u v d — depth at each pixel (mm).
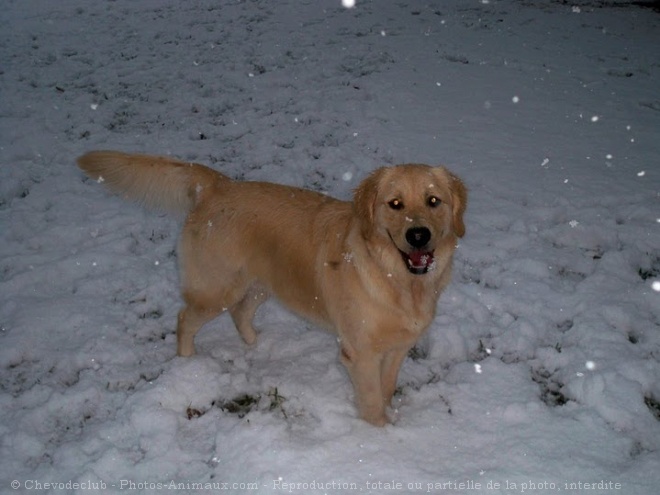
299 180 2682
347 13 5383
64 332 1896
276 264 1649
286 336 1914
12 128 3160
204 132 3184
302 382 1729
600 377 1651
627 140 3029
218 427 1587
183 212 1784
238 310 1844
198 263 1694
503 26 4957
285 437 1530
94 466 1472
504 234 2318
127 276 2125
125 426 1581
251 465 1461
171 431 1572
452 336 1847
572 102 3484
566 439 1519
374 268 1474
